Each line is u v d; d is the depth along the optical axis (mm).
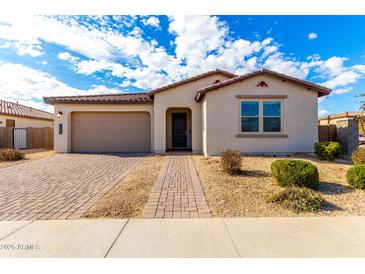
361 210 4379
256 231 3553
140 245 3170
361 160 7668
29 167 8961
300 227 3682
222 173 7418
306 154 11273
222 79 13352
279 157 10555
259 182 6305
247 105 11484
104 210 4430
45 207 4586
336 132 12672
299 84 11289
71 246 3146
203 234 3467
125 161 10359
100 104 13781
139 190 5734
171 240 3293
